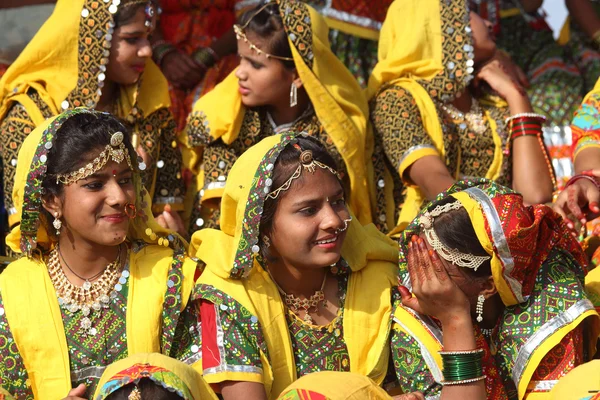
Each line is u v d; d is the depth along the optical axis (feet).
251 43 28.02
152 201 28.99
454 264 20.42
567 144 33.19
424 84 29.68
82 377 21.17
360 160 28.37
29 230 21.67
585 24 35.42
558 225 21.06
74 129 21.26
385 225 29.50
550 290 20.83
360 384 18.43
